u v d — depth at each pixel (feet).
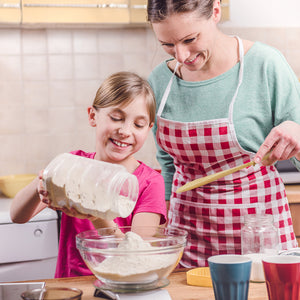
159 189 4.37
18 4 8.07
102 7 8.35
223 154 4.74
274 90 4.61
